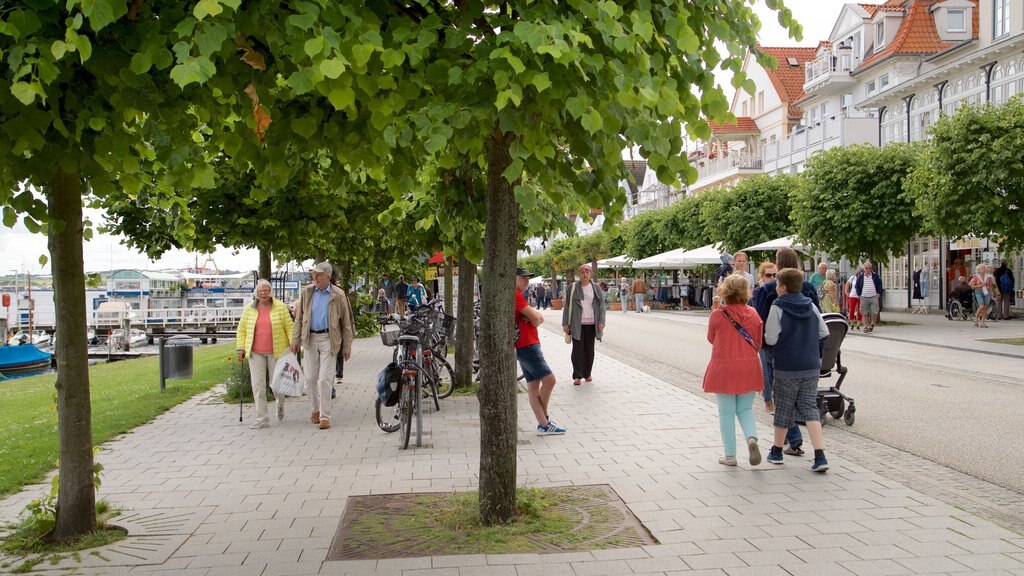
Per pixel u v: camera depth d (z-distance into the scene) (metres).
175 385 14.38
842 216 25.31
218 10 2.91
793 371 6.86
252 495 6.29
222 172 10.17
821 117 47.19
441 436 8.70
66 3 3.15
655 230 46.41
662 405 10.56
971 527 5.15
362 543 5.01
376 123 3.92
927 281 32.19
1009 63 29.55
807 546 4.80
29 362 34.62
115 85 3.67
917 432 8.63
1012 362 14.98
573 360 12.72
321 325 9.48
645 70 3.81
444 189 6.39
